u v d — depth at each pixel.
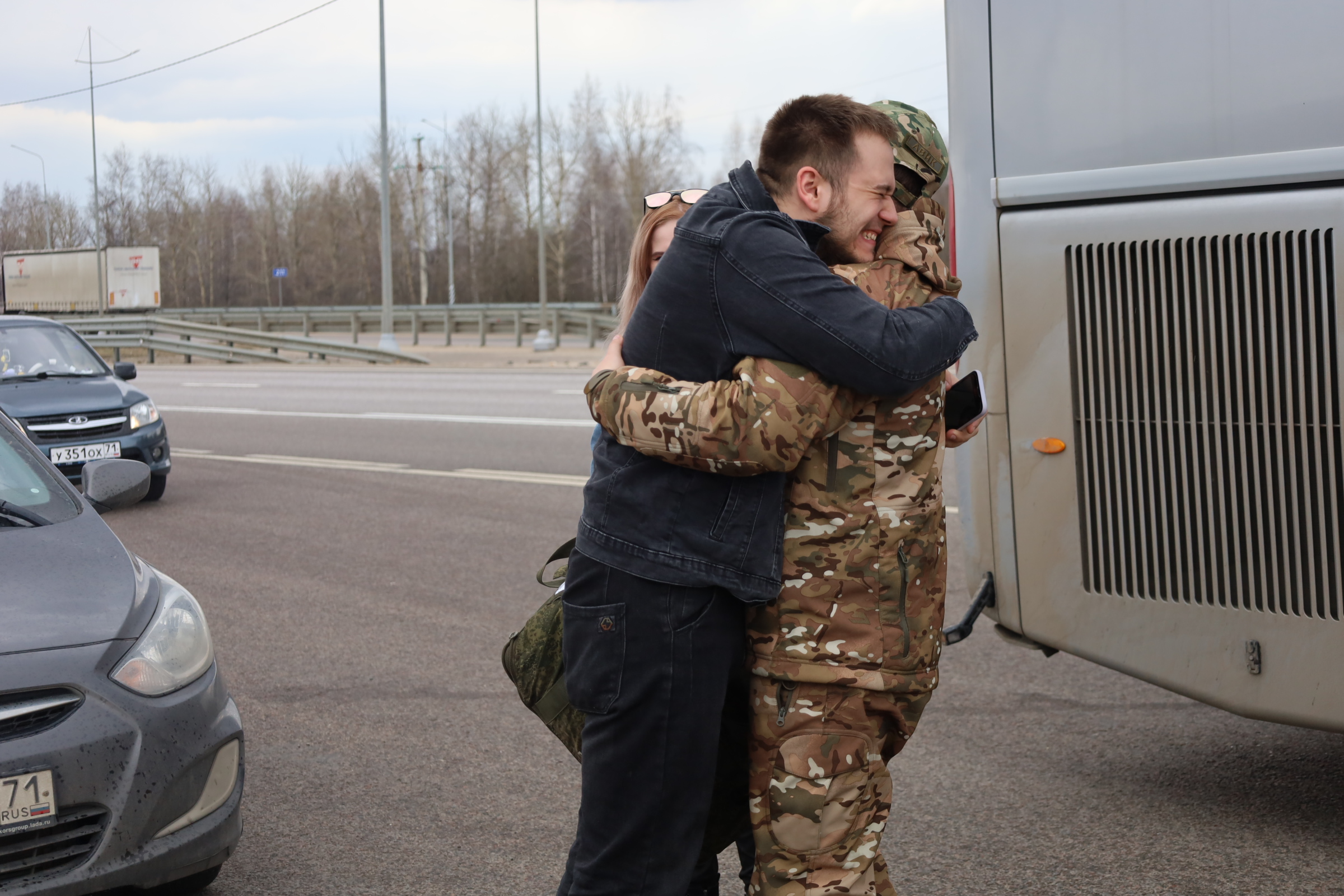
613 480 2.08
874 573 2.00
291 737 4.61
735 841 2.45
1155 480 3.41
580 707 2.13
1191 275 3.31
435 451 12.92
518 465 11.80
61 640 2.96
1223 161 3.24
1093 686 5.04
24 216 95.19
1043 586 3.63
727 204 2.07
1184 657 3.41
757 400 1.90
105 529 3.61
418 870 3.46
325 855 3.57
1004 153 3.58
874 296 2.03
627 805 2.10
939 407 2.06
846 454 2.00
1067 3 3.46
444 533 8.66
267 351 31.00
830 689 2.02
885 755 2.19
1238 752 4.23
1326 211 3.11
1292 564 3.22
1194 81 3.28
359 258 85.81
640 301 2.11
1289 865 3.35
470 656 5.69
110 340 33.91
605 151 77.69
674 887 2.12
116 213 95.69
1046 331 3.55
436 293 83.88
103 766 2.85
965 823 3.70
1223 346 3.27
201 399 20.33
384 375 24.36
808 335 1.89
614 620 2.06
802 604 2.01
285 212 92.19
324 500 10.13
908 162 2.16
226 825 3.11
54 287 41.34
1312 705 3.23
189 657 3.16
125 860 2.86
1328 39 3.11
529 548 8.13
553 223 73.25
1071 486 3.55
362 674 5.41
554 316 31.70
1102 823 3.67
